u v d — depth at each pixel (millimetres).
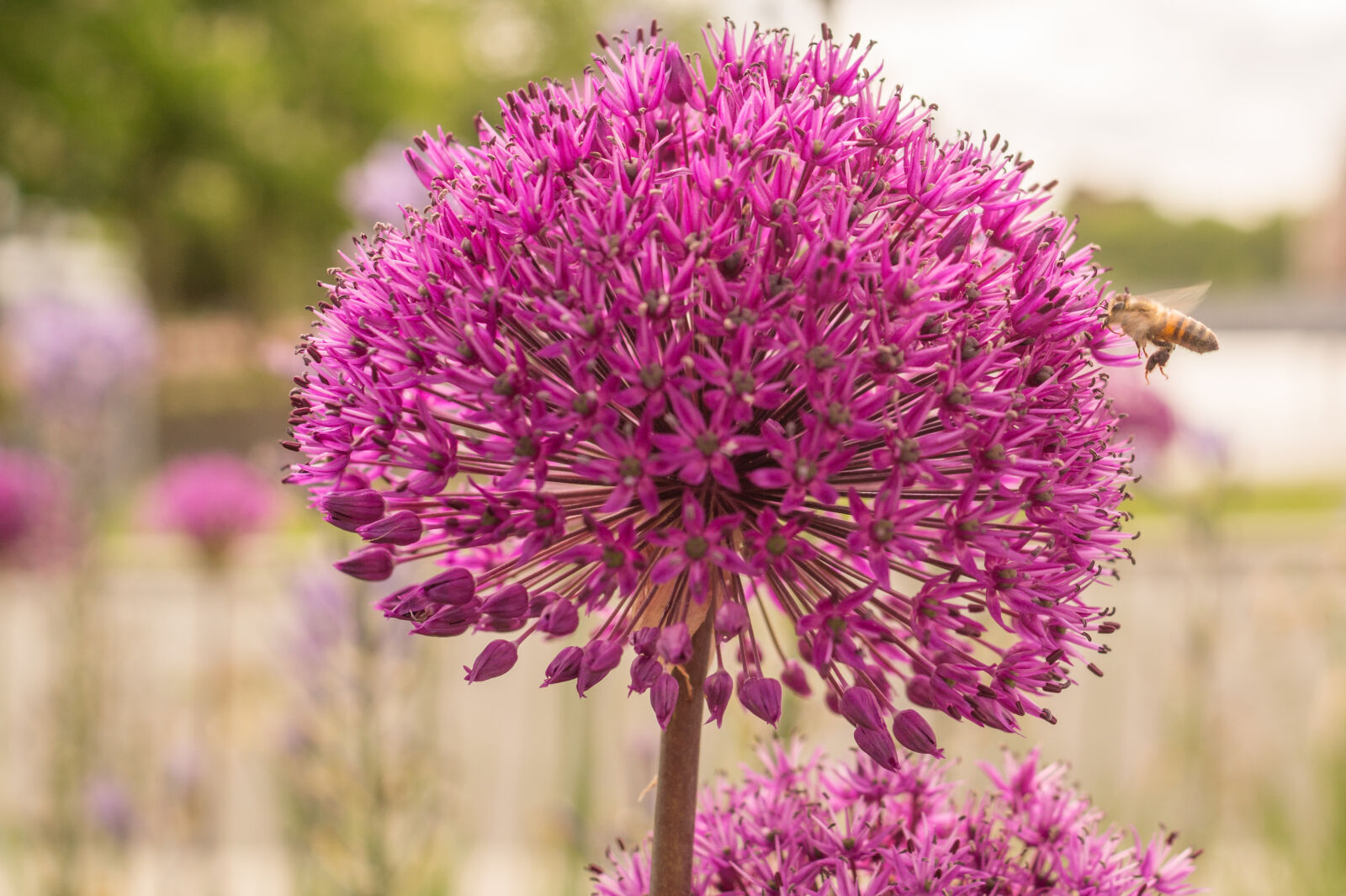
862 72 2104
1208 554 6395
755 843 1990
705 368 1741
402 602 1874
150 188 33031
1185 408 6395
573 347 1756
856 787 2139
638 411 1954
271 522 7992
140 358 7008
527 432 1793
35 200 28328
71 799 5363
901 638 2119
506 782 7938
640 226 1784
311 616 4328
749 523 1975
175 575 12883
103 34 28172
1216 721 6062
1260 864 5762
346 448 1975
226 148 31750
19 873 5625
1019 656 1910
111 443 6746
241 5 33469
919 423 1799
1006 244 2094
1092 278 2092
